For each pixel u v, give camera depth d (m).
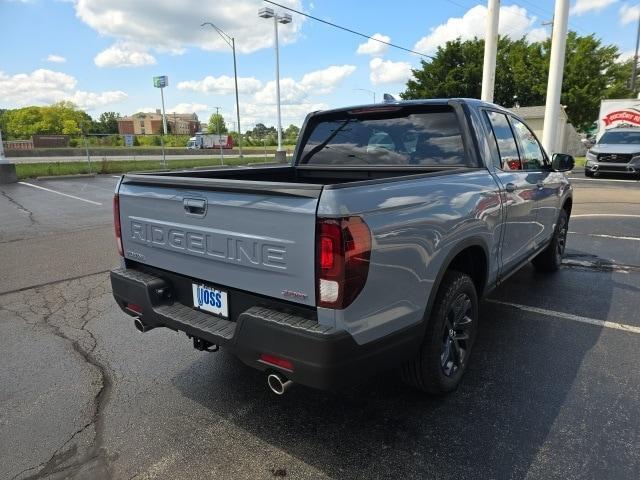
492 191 3.38
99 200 13.28
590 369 3.40
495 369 3.41
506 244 3.78
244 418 2.90
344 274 2.10
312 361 2.14
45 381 3.37
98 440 2.71
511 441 2.61
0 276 5.96
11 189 16.05
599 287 5.22
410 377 2.93
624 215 9.60
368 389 3.20
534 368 3.42
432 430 2.73
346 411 2.95
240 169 4.06
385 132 3.94
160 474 2.43
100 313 4.69
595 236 7.76
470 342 3.27
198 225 2.65
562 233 5.82
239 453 2.58
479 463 2.44
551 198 4.94
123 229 3.26
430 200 2.65
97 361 3.67
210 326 2.61
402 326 2.49
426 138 3.70
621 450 2.51
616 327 4.13
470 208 3.02
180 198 2.73
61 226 9.36
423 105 3.66
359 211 2.17
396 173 3.87
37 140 36.16
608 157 16.33
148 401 3.11
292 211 2.19
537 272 5.81
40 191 15.47
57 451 2.62
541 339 3.90
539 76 33.84
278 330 2.22
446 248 2.76
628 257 6.45
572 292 5.06
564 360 3.54
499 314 4.46
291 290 2.27
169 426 2.84
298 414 2.94
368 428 2.77
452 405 2.98
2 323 4.43
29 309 4.80
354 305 2.17
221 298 2.66
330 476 2.38
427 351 2.82
